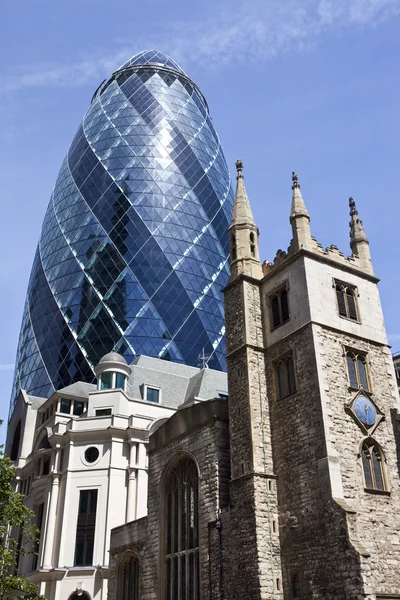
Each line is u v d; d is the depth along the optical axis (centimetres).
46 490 6875
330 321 4144
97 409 7362
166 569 4347
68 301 11825
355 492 3581
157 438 4834
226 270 13088
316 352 3919
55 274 12369
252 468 3831
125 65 15925
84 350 11081
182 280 12094
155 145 13700
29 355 11950
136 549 4741
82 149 14012
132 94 14700
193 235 12850
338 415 3788
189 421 4500
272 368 4228
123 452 6869
